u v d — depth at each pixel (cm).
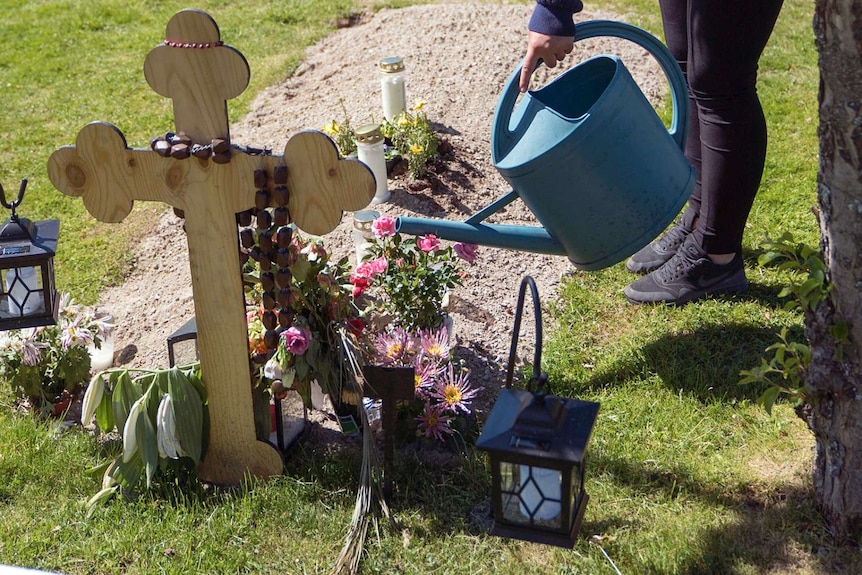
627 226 316
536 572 280
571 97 334
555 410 215
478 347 390
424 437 338
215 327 311
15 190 545
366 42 677
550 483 216
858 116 238
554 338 394
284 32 746
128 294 451
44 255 306
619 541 288
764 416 339
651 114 317
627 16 724
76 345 365
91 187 307
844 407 265
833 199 252
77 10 827
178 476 326
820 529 286
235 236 303
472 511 306
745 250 445
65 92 674
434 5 724
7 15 824
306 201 296
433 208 472
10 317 314
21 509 315
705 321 394
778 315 395
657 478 313
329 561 290
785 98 600
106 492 317
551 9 306
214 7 820
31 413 362
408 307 361
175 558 293
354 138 512
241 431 322
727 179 381
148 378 328
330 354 314
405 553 289
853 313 255
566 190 308
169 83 292
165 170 300
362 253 415
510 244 329
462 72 595
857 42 232
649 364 371
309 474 325
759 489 306
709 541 285
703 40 360
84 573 288
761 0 345
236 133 583
